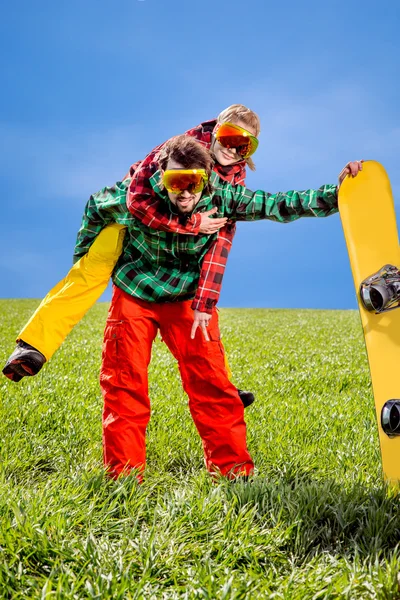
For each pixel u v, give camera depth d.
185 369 4.00
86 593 2.58
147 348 3.91
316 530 3.25
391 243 3.76
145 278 3.82
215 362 3.95
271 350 10.81
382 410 3.37
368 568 2.83
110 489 3.59
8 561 2.78
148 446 4.76
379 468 4.32
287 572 2.91
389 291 3.53
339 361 9.49
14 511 3.05
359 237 3.74
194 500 3.44
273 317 19.86
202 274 3.81
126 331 3.85
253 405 6.19
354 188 3.84
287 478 4.15
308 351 10.80
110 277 4.00
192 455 4.61
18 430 4.82
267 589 2.67
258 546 3.04
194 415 4.04
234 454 3.99
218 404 3.97
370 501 3.41
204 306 3.77
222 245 3.87
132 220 3.72
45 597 2.48
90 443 4.79
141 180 3.57
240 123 4.04
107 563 2.80
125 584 2.59
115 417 3.86
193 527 3.19
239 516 3.19
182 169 3.37
